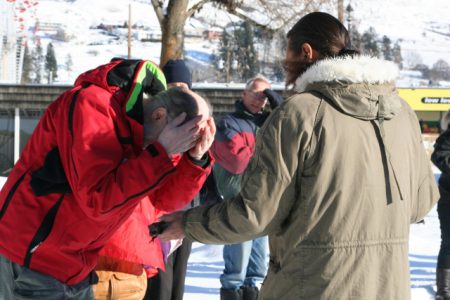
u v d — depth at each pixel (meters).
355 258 2.24
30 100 23.05
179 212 2.50
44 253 2.37
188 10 9.80
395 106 2.34
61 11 130.75
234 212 2.29
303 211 2.26
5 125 23.52
